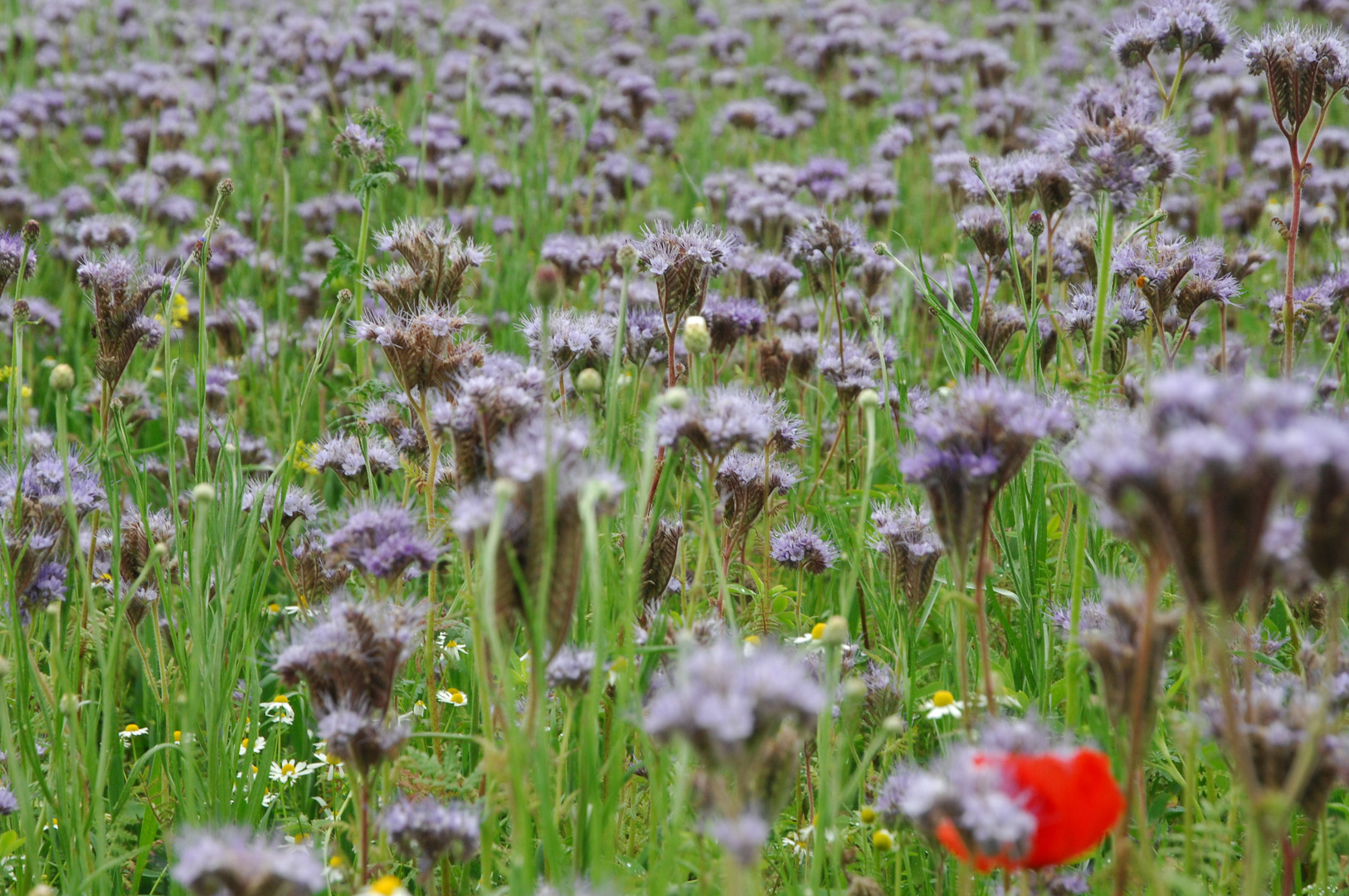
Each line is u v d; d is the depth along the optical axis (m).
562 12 35.16
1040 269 10.86
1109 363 9.27
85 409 12.23
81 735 7.50
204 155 21.30
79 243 15.81
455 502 6.64
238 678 9.03
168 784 8.16
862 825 6.77
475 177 18.31
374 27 23.16
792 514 10.31
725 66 28.08
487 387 6.41
